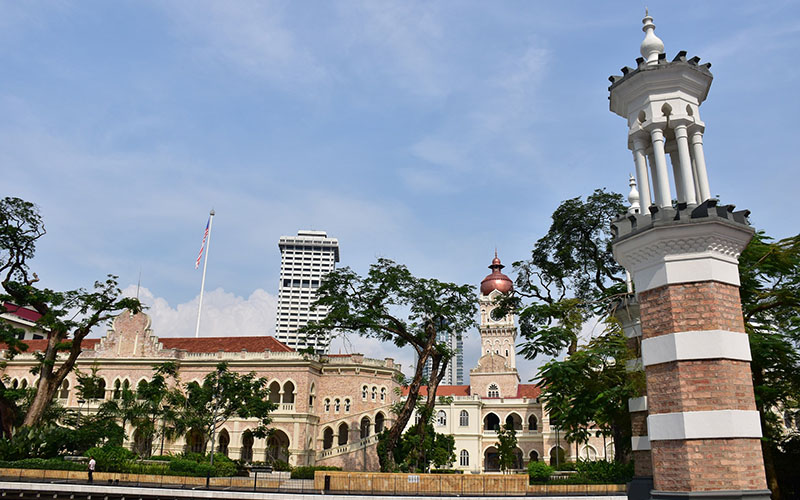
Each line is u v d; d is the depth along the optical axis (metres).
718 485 12.45
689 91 15.91
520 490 34.31
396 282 46.81
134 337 67.50
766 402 23.50
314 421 63.31
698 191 15.43
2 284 48.41
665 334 13.77
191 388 53.50
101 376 66.31
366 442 58.16
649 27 16.95
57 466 38.88
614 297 21.62
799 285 25.22
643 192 16.11
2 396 48.12
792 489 24.25
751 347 21.89
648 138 16.56
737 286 13.96
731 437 12.61
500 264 100.62
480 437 80.75
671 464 13.16
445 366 51.28
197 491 33.72
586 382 24.64
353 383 65.69
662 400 13.60
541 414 80.69
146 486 35.56
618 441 32.22
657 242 14.12
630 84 16.30
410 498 32.50
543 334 31.53
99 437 47.94
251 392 52.62
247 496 33.44
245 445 60.66
